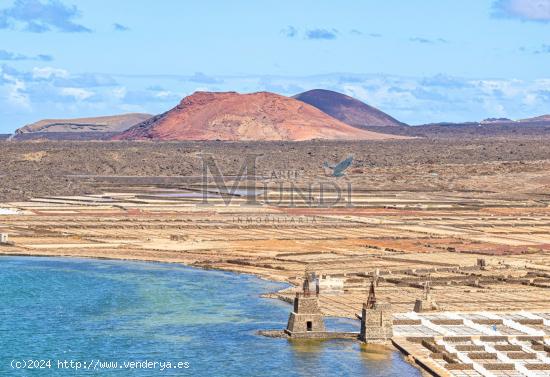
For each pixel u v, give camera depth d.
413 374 195.88
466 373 193.38
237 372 196.25
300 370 198.00
